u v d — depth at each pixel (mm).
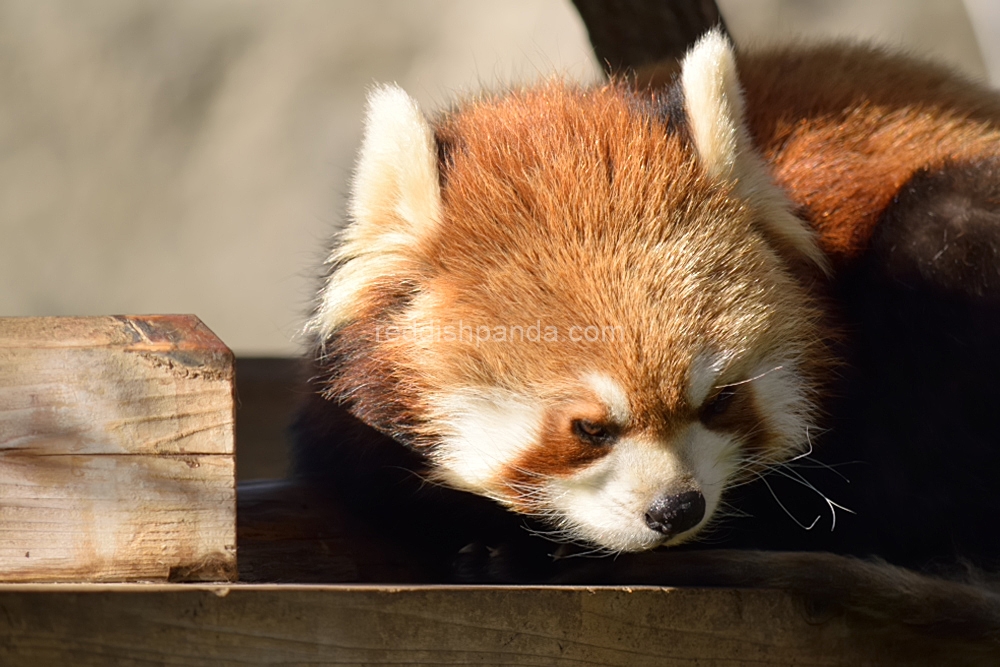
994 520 6652
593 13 9688
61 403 4395
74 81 30219
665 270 5668
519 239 5852
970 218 6828
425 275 6055
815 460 6609
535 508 5883
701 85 6199
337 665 4254
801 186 7082
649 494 5539
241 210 29938
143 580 4375
